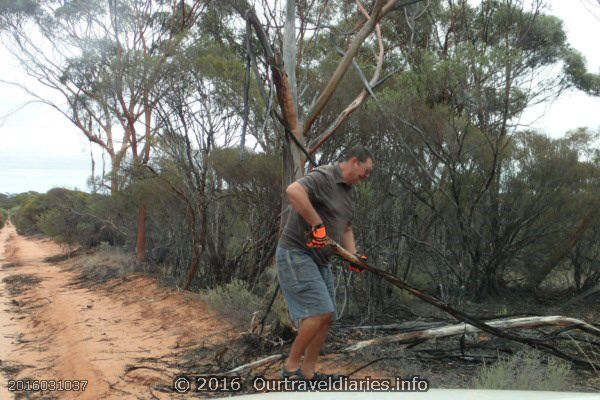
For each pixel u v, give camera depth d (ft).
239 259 35.45
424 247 27.86
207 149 35.42
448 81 26.76
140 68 38.50
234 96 32.17
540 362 16.49
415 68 30.22
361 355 17.83
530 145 29.63
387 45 42.27
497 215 29.48
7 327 32.55
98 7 55.67
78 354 22.39
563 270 32.22
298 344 13.29
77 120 63.05
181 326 26.71
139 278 45.80
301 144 19.48
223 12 37.96
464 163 28.14
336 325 22.29
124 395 16.62
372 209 25.40
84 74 56.03
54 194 83.71
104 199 61.52
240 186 33.24
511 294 31.07
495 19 34.58
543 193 29.04
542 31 42.06
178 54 35.94
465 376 16.05
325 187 13.14
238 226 37.68
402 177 26.68
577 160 29.22
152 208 46.91
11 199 326.03
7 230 262.88
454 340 20.24
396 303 27.12
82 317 31.86
